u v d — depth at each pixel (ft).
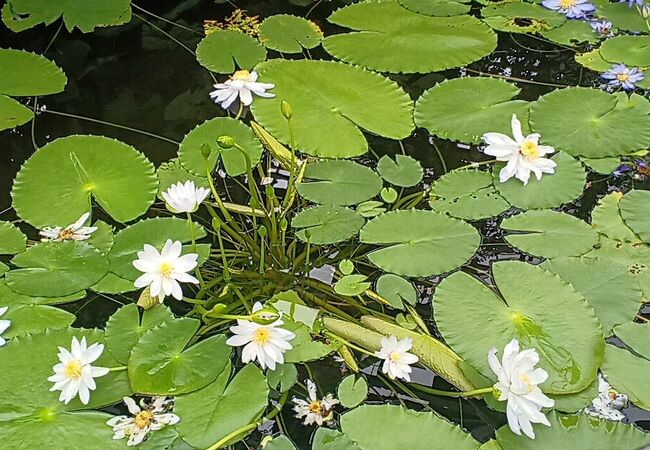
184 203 6.97
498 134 7.69
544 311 6.89
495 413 6.65
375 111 8.13
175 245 6.81
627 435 6.48
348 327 6.92
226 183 7.73
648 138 7.91
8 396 6.54
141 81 8.52
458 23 8.97
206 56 8.58
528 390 6.38
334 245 7.47
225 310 6.93
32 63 8.44
